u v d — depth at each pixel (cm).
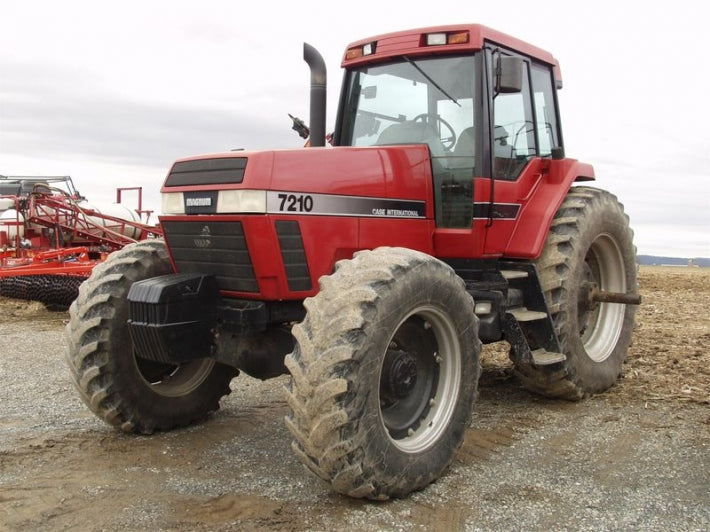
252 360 409
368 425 323
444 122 477
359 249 408
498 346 743
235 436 448
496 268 492
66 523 314
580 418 482
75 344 425
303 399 318
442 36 471
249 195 360
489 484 362
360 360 319
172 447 425
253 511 327
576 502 338
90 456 406
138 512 326
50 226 1295
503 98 493
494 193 466
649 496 344
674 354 682
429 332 381
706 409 498
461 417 382
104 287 428
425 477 353
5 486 357
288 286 377
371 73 516
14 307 1115
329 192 391
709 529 308
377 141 505
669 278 1755
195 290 386
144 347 388
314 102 476
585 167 574
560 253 503
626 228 588
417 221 452
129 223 1387
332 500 341
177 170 404
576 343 510
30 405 527
